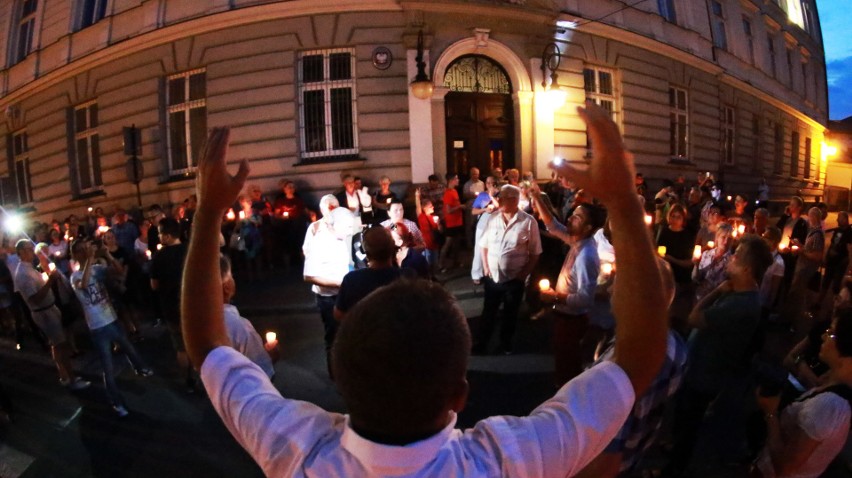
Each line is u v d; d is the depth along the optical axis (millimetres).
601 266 4590
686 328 3309
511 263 5480
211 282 989
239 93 11391
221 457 4059
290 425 839
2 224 14914
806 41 25891
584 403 822
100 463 4043
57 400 5266
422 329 740
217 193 951
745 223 6930
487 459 769
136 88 12641
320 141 11430
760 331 3041
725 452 3695
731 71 18375
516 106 12164
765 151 21172
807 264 6555
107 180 13391
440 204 10148
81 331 8023
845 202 26406
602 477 1896
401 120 11125
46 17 14906
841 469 3180
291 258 10805
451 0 11016
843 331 2045
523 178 10359
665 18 15297
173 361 6176
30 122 15430
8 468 4043
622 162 829
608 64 13609
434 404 742
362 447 750
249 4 11172
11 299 7473
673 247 6285
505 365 5461
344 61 11352
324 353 6094
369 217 9969
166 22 12023
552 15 12047
